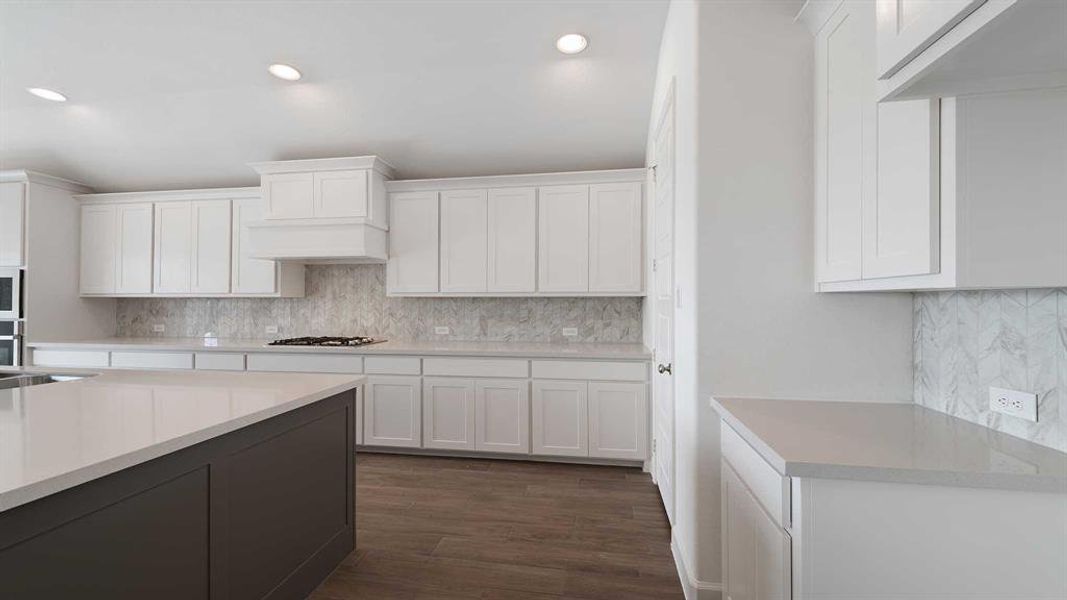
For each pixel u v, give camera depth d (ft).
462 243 11.94
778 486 3.38
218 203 13.05
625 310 12.39
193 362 12.05
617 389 10.33
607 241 11.27
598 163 12.05
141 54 9.00
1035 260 3.10
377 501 8.70
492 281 11.78
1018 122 3.11
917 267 3.40
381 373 11.36
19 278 12.39
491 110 10.57
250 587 4.96
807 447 3.47
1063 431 3.33
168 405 5.00
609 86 9.68
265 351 11.76
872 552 3.08
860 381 5.14
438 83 9.80
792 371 5.23
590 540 7.25
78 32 8.37
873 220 3.97
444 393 11.09
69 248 13.37
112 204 13.47
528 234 11.60
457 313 13.20
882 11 3.01
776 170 5.25
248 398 5.37
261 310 14.17
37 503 3.07
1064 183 3.08
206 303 14.42
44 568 3.13
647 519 7.95
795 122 5.23
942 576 3.02
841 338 5.16
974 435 3.81
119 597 3.61
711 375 5.34
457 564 6.59
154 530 3.91
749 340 5.29
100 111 10.98
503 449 10.82
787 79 5.24
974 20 2.35
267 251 11.75
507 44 8.63
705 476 5.35
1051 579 2.94
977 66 2.80
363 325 13.71
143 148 12.25
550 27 8.15
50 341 12.87
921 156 3.35
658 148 8.66
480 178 11.66
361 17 7.97
